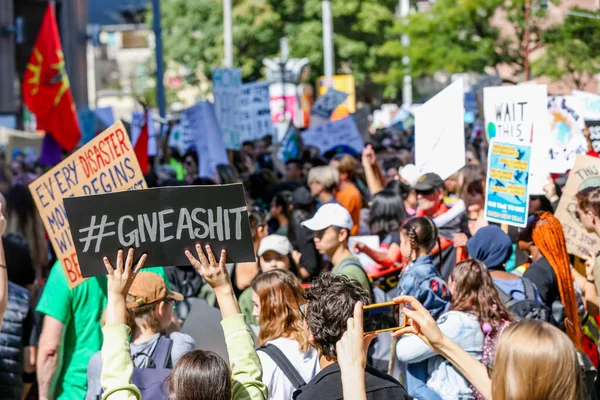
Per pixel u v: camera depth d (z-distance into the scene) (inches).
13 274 280.2
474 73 1240.2
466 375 154.8
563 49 1018.7
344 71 1996.8
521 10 1103.6
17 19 1523.1
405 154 642.2
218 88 627.8
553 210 324.8
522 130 290.7
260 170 563.2
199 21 2044.8
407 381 215.2
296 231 360.5
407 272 236.8
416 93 1966.0
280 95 1396.4
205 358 152.9
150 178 361.4
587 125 373.1
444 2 1234.6
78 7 1788.9
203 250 163.9
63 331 230.2
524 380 126.4
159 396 181.0
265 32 1942.7
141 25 3624.5
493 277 246.1
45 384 228.2
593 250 285.1
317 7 1921.8
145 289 199.0
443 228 315.9
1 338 236.4
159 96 845.8
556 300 265.7
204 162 581.0
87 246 161.6
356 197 395.9
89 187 226.2
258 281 206.7
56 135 681.0
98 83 3282.5
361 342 144.3
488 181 272.4
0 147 1099.9
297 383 195.3
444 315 208.2
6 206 315.0
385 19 1915.6
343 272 265.0
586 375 242.8
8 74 1499.8
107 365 156.2
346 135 701.9
